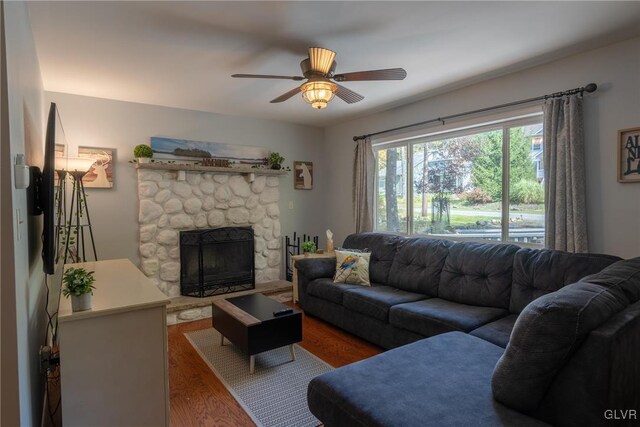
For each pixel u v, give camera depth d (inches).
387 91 141.5
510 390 52.9
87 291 64.5
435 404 54.9
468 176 141.2
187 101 154.9
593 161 103.6
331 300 135.7
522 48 102.7
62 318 61.8
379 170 182.4
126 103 153.9
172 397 90.2
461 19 86.3
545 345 48.9
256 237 187.3
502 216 129.1
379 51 104.3
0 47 46.6
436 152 153.5
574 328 47.1
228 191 178.5
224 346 121.5
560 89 110.0
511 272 107.3
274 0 77.1
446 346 75.9
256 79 126.6
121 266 108.4
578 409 47.6
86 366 64.4
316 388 63.1
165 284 161.3
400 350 74.2
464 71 120.3
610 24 89.0
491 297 107.3
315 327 140.6
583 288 55.5
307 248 174.2
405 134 161.0
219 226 175.9
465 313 100.7
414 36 94.9
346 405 56.9
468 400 55.9
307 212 210.2
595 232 103.5
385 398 56.7
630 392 50.7
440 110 145.8
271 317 105.1
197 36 93.9
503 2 79.0
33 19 83.0
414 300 118.7
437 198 153.4
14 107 53.3
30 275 66.2
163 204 161.0
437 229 153.7
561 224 106.2
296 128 204.4
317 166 213.0
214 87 135.5
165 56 106.5
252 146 188.2
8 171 47.2
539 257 102.4
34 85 91.3
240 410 84.7
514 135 125.6
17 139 55.3
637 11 83.0
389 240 149.7
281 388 94.7
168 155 163.6
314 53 91.0
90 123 146.6
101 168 148.6
